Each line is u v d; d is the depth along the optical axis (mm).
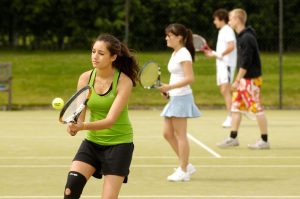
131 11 44406
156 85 15594
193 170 16750
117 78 10852
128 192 15289
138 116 31797
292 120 30328
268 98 36875
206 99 36469
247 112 21906
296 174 17656
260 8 46250
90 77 10961
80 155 10984
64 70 41969
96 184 16188
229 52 25734
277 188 15883
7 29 70938
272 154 20844
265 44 44969
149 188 15742
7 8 69750
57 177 17047
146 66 14000
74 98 10242
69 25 63875
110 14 62594
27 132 25938
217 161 19531
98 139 10922
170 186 15992
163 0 44094
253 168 18453
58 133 25688
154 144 22750
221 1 44875
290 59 44625
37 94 37562
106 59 10734
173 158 19953
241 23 21344
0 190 15477
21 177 17047
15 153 20812
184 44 16078
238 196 14961
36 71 42531
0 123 28891
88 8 63031
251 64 21156
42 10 65875
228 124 27344
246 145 22688
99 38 10805
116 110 10703
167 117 16375
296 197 14922
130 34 40562
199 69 41094
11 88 37688
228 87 26547
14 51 60969
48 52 57125
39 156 20266
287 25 45281
